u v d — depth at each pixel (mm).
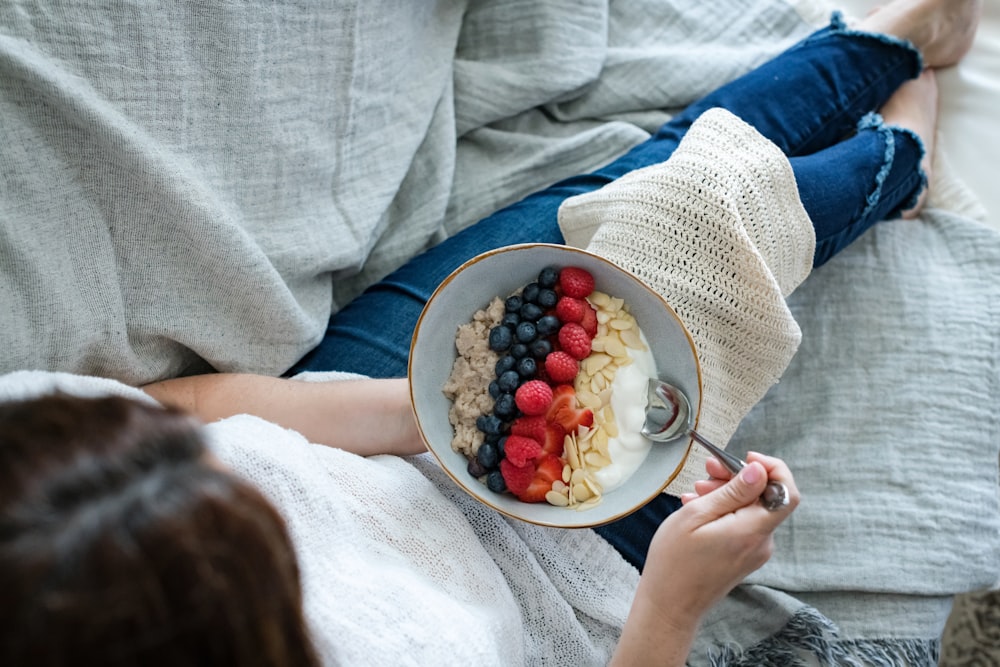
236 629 414
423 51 1171
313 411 869
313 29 956
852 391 1109
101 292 833
